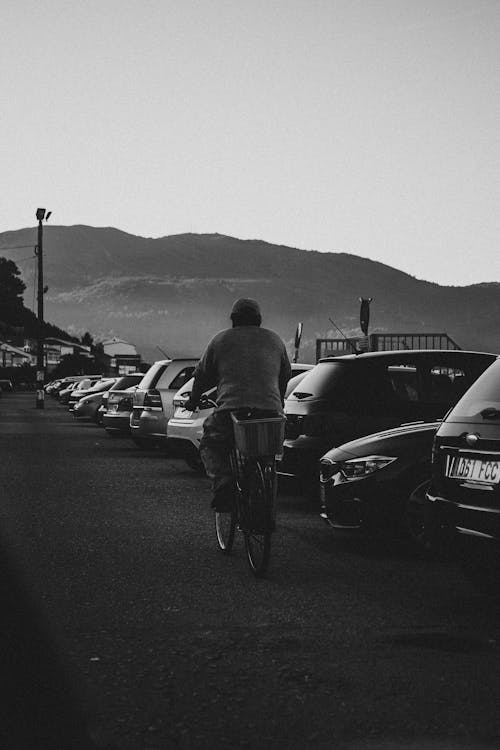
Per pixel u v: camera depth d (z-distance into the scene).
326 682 4.76
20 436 26.86
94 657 5.20
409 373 10.50
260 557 7.43
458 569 7.79
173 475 15.70
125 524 10.22
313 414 10.39
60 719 4.22
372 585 7.15
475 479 6.05
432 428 8.53
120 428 23.86
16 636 5.64
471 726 4.16
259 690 4.63
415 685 4.72
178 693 4.58
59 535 9.45
